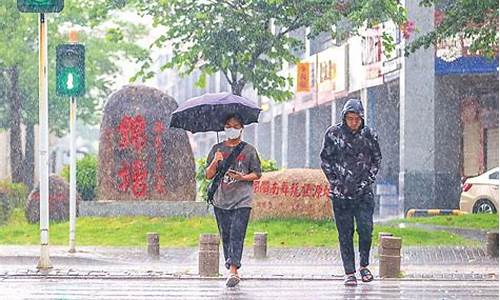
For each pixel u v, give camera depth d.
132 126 54.81
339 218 26.80
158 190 54.66
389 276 29.11
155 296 23.84
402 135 72.19
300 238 44.56
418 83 71.62
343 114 26.59
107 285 26.59
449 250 39.16
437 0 49.22
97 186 55.59
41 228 31.64
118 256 38.97
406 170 71.75
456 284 27.02
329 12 58.84
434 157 71.69
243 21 60.69
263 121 120.44
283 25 61.75
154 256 39.38
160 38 61.56
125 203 53.53
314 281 28.09
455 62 70.38
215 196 26.70
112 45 94.69
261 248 37.91
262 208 49.34
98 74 97.75
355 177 26.52
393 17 56.62
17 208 64.06
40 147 31.41
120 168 54.72
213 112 27.97
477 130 73.12
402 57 72.06
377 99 82.50
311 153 100.50
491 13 46.22
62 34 87.38
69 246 41.31
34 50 85.75
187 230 48.78
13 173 84.31
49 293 24.48
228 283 26.06
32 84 85.88
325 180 49.06
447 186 71.75
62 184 57.19
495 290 25.39
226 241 26.97
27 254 37.81
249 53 61.31
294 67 101.06
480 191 61.69
